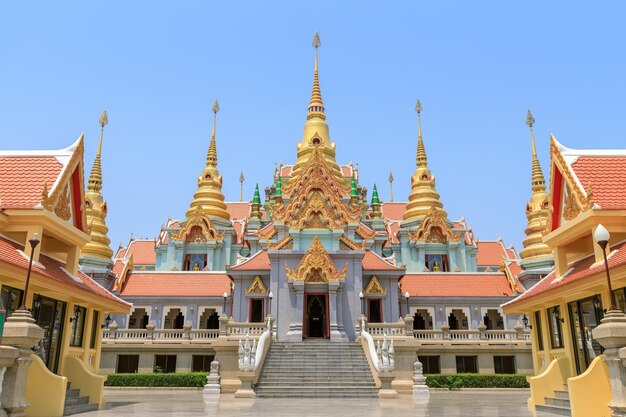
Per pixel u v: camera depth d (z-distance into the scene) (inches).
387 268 1804.9
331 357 1302.9
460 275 2274.9
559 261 920.9
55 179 855.7
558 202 932.0
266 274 1788.9
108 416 747.4
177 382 1478.8
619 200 807.1
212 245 2758.4
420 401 1047.6
